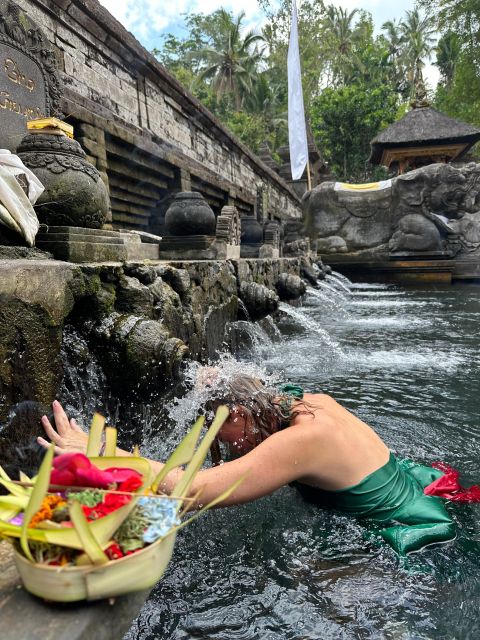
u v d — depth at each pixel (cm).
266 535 192
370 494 186
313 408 193
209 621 154
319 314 934
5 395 188
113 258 348
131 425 271
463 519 194
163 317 321
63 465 102
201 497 154
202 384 192
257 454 166
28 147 342
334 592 162
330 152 3400
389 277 1784
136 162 978
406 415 352
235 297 582
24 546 90
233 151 1689
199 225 652
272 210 2097
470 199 1728
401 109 3734
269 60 3853
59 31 748
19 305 198
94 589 89
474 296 1250
